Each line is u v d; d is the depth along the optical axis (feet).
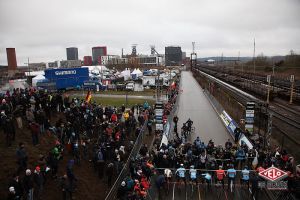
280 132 95.04
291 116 116.98
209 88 192.03
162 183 54.08
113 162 63.46
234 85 239.71
